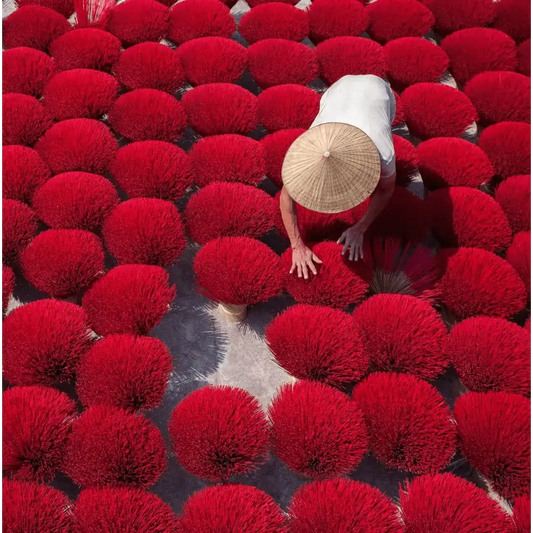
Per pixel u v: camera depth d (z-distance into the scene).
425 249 2.25
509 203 2.45
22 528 1.45
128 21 3.00
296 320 1.94
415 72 2.97
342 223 2.27
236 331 2.18
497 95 2.84
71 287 2.04
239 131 2.63
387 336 1.94
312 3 3.27
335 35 3.17
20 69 2.67
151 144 2.40
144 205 2.21
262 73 2.87
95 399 1.75
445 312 2.24
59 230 2.13
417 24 3.25
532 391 1.89
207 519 1.50
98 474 1.58
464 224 2.32
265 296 2.06
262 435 1.69
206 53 2.85
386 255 2.23
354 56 2.93
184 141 2.81
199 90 2.67
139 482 1.61
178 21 3.09
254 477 1.81
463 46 3.12
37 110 2.52
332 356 1.87
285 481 1.82
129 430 1.64
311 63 2.90
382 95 1.89
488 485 1.79
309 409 1.72
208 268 2.08
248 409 1.73
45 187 2.25
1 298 2.01
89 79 2.62
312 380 1.89
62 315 1.91
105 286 2.00
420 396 1.79
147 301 1.97
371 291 2.23
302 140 1.64
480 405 1.80
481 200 2.37
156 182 2.32
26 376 1.79
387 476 1.85
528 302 2.26
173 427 1.72
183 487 1.78
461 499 1.59
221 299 2.06
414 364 1.92
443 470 1.83
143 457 1.62
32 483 1.56
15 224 2.14
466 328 2.00
